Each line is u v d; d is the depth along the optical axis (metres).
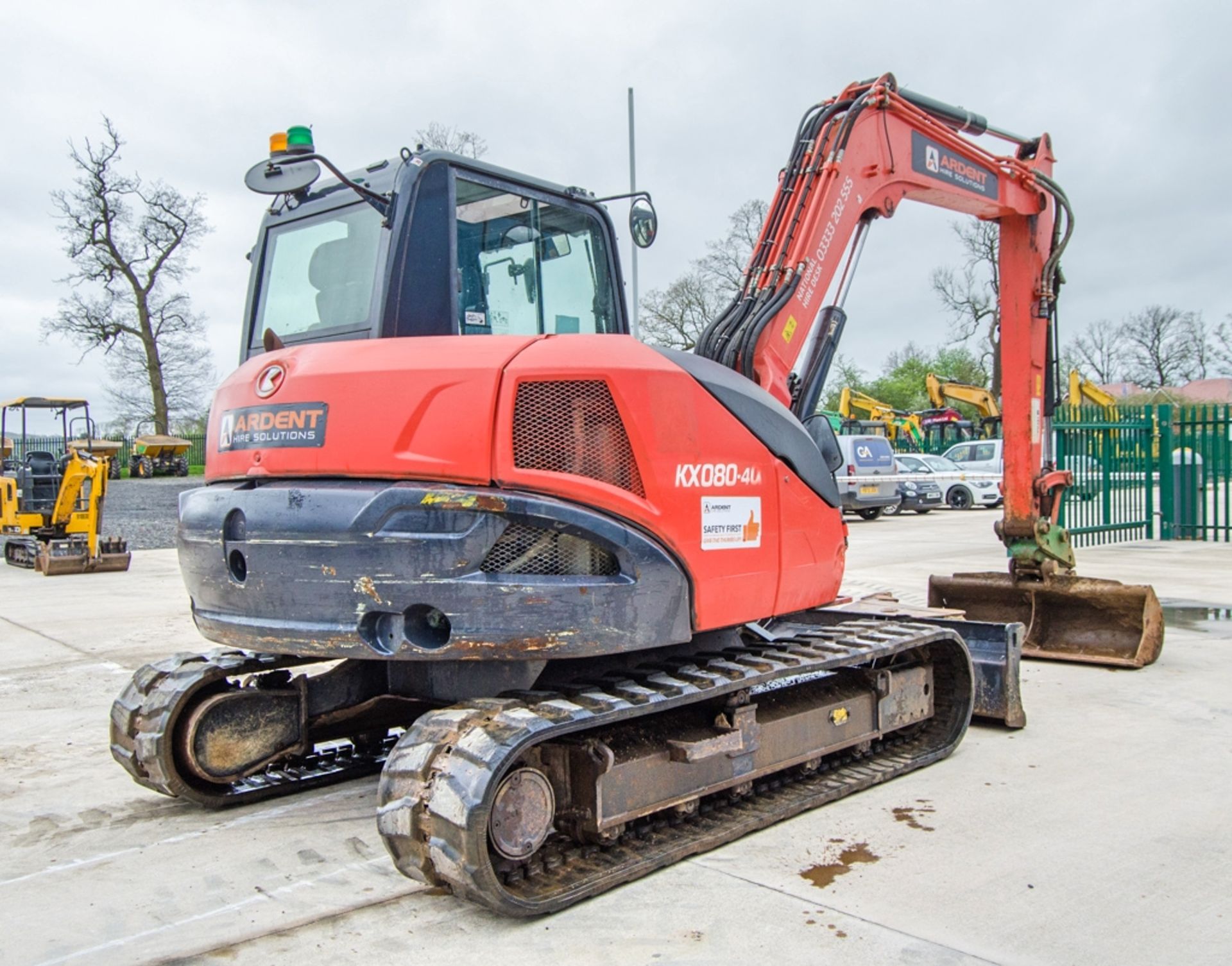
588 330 4.75
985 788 4.63
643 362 3.79
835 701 4.68
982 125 6.65
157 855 4.07
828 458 4.95
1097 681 6.64
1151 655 6.96
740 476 4.13
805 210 5.25
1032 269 7.00
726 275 33.12
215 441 4.19
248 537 3.83
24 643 8.75
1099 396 22.97
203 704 4.39
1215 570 11.84
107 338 41.31
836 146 5.36
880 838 4.04
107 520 24.06
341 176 3.85
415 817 3.26
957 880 3.61
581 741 3.63
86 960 3.17
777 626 5.77
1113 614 7.16
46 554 14.49
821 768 4.79
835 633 4.96
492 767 3.18
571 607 3.55
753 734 4.14
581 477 3.62
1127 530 15.65
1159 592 10.28
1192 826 4.10
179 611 10.57
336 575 3.62
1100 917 3.29
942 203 6.47
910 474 22.92
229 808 4.63
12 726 6.09
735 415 4.15
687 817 4.09
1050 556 7.20
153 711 4.38
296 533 3.68
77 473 15.23
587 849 3.75
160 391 42.16
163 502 29.47
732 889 3.56
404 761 3.36
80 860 4.03
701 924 3.29
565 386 3.64
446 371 3.61
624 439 3.71
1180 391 52.50
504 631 3.49
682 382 3.90
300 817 4.51
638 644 3.71
